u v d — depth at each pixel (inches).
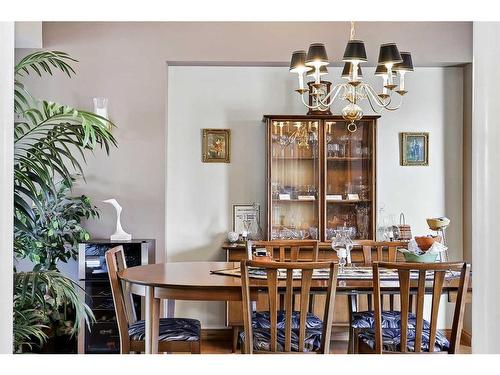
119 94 194.2
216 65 203.3
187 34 195.9
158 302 119.3
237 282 117.3
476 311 30.1
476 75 30.0
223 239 212.8
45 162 101.8
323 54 127.7
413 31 198.5
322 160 203.8
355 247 201.3
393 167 215.2
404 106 214.4
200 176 212.7
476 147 30.0
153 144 195.0
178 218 212.4
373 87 212.7
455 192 215.3
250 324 108.3
